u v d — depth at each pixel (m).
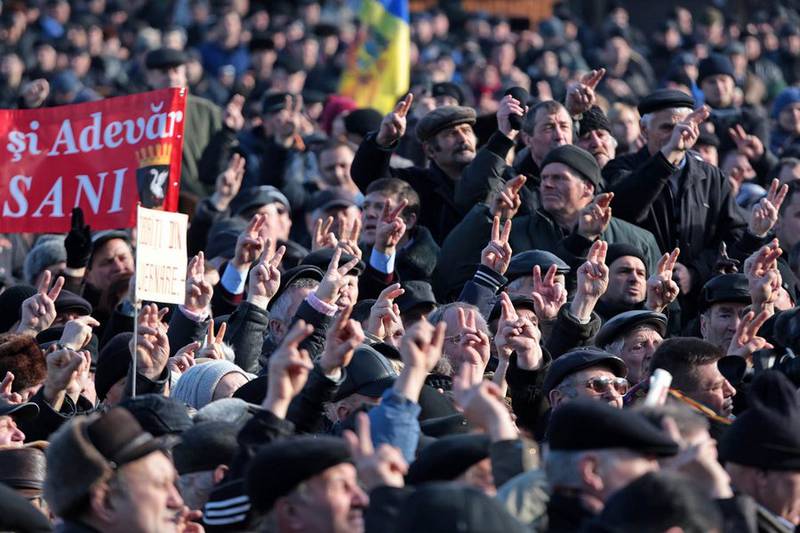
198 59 68.31
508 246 30.19
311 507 18.30
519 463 19.20
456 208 34.72
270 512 18.83
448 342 27.28
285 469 18.30
